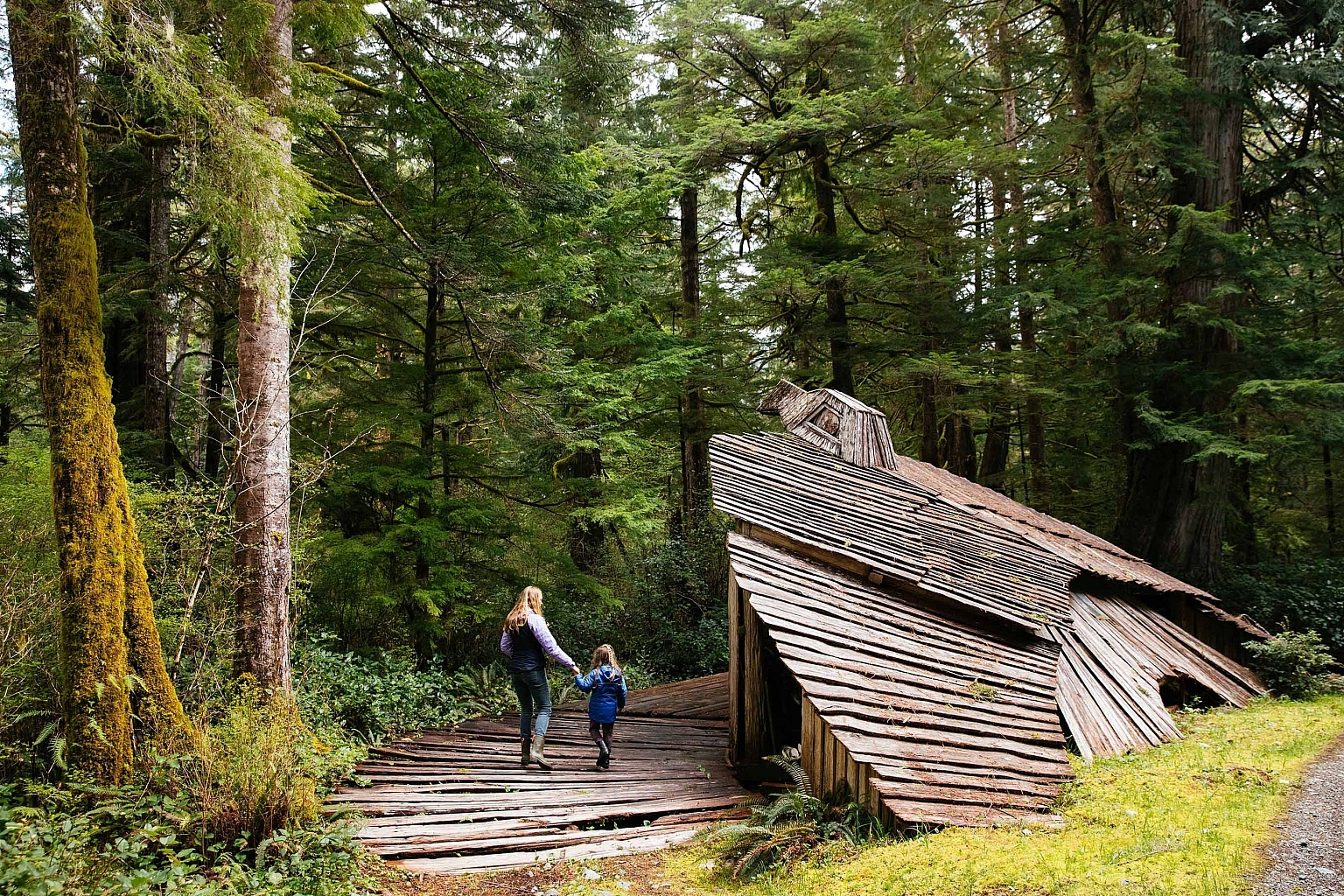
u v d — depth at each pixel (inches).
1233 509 627.8
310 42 338.6
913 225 684.7
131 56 184.1
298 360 425.7
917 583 301.6
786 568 292.5
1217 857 160.6
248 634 269.9
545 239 455.5
